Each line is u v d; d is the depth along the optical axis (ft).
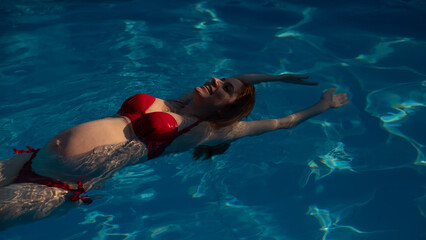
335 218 8.34
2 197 7.68
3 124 10.39
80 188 8.35
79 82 12.39
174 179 9.40
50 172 8.22
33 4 17.71
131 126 9.12
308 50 14.78
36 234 7.92
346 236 7.91
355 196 8.91
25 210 7.73
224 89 10.02
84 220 8.28
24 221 7.80
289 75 12.64
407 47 14.78
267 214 8.47
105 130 8.69
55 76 12.66
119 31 15.61
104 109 11.22
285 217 8.41
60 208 8.18
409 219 8.27
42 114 10.87
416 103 11.94
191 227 8.15
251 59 14.14
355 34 15.75
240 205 8.72
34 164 8.38
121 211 8.52
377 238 7.84
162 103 10.05
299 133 11.01
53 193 8.08
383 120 11.35
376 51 14.65
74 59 13.67
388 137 10.72
